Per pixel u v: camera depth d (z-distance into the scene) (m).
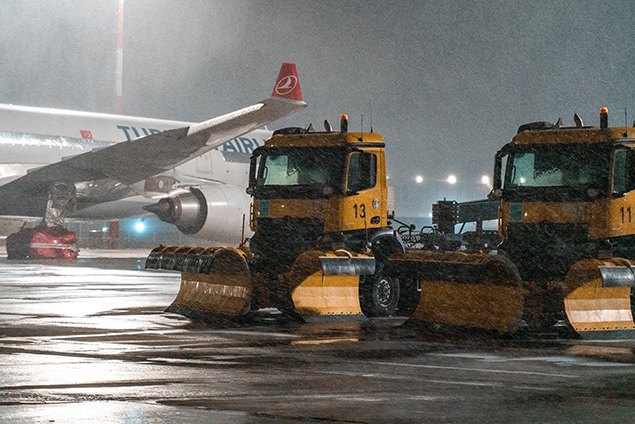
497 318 20.08
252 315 24.34
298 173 24.69
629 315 20.67
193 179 52.66
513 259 22.36
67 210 52.81
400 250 25.20
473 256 20.42
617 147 21.56
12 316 22.80
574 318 19.98
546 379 14.00
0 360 15.16
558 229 21.86
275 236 24.59
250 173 25.27
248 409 11.32
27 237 54.47
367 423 10.66
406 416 11.06
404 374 14.32
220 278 23.86
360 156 24.28
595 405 11.87
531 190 22.23
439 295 21.36
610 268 19.80
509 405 11.82
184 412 11.05
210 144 46.12
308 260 22.42
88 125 51.53
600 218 21.48
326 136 24.58
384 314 24.84
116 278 39.81
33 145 48.78
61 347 16.95
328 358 16.08
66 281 36.81
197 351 16.73
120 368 14.48
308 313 22.56
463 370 14.86
